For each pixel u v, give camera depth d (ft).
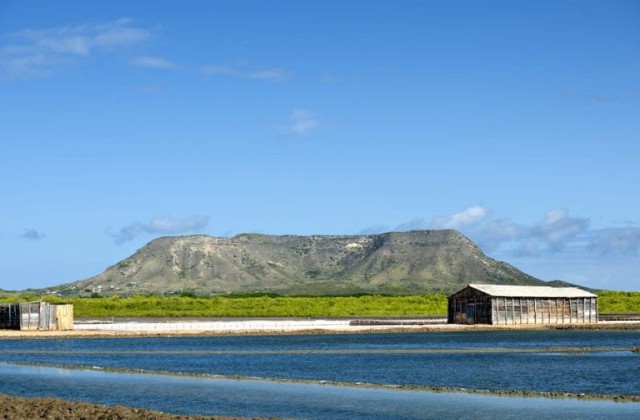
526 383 199.00
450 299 498.69
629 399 168.45
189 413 154.71
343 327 446.19
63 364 251.19
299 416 150.82
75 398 175.52
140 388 190.80
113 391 185.68
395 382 202.59
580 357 269.03
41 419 139.13
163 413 146.10
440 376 215.10
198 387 191.83
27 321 410.52
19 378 212.84
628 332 429.79
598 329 457.27
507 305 481.05
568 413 151.64
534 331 439.63
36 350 308.60
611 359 260.62
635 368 231.71
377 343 346.95
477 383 199.52
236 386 193.26
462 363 250.57
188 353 293.84
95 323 476.54
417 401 167.43
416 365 245.24
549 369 230.27
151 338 381.81
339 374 221.46
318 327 446.19
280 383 198.70
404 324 477.36
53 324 417.28
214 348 319.88
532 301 489.26
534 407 159.02
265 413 154.20
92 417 140.87
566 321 498.69
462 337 387.14
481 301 481.87
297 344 341.62
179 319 563.48
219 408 160.15
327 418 148.66
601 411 153.48
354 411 155.63
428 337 387.75
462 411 154.81
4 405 152.87
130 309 650.84
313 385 194.39
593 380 204.13
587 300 507.30
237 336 398.62
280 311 645.92
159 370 232.53
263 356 280.31
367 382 202.28
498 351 297.53
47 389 190.29
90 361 262.88
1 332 400.06
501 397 172.24
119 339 374.43
